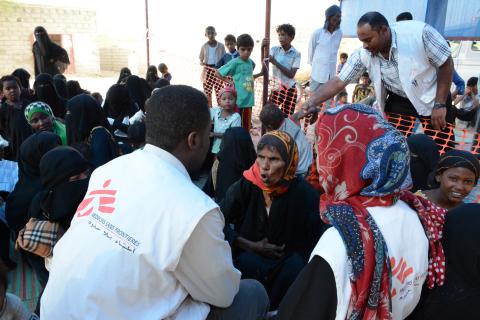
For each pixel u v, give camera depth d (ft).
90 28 61.93
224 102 17.83
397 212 4.16
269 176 7.88
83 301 4.48
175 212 4.63
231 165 11.28
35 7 56.70
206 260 4.82
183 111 5.07
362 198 4.21
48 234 8.29
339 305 3.87
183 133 5.14
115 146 13.23
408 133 12.05
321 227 8.38
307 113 12.48
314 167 9.09
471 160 7.83
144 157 5.14
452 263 4.24
